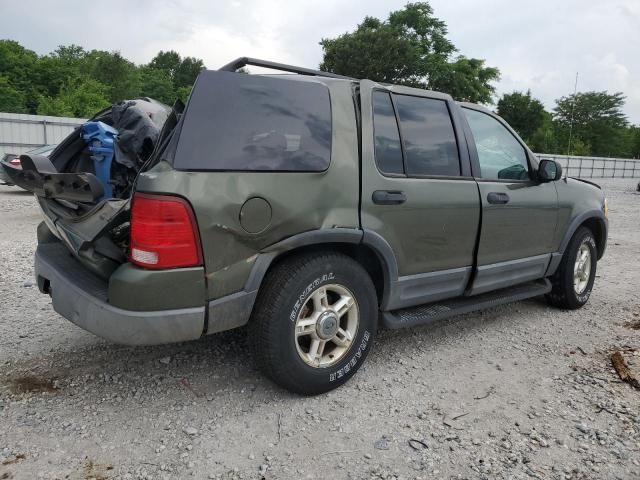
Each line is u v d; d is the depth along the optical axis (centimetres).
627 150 8188
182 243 263
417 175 357
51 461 252
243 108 288
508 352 399
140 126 376
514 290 452
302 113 309
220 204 271
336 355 327
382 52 4675
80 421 286
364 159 327
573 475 254
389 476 250
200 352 376
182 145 267
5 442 265
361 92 340
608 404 321
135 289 262
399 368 365
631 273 674
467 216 382
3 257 643
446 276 378
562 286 492
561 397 330
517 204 421
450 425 295
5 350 371
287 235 295
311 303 316
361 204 322
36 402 304
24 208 1096
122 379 335
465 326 455
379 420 297
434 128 376
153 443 269
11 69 4578
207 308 277
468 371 364
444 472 254
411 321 361
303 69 340
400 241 344
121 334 267
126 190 374
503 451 272
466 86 4919
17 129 2055
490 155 418
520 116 6450
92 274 304
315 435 281
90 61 6112
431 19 5100
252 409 304
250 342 305
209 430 282
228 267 279
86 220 292
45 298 487
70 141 391
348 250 338
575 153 7238
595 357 393
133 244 266
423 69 4834
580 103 8106
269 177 288
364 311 332
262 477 246
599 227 534
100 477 243
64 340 390
